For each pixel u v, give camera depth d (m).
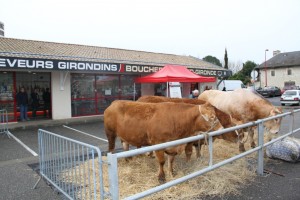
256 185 4.57
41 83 13.83
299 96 23.11
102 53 18.48
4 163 6.17
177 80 11.55
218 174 4.81
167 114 4.47
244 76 50.62
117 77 16.06
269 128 6.09
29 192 4.40
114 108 5.11
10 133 10.15
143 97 6.32
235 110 6.43
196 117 4.43
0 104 12.26
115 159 2.75
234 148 6.61
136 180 4.62
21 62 11.12
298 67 45.50
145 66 15.51
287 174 5.10
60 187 4.22
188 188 4.30
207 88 19.56
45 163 4.87
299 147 5.67
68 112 13.91
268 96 35.31
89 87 14.91
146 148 3.01
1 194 4.33
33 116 13.81
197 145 5.68
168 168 4.84
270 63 49.84
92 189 4.18
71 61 12.54
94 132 10.30
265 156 6.15
